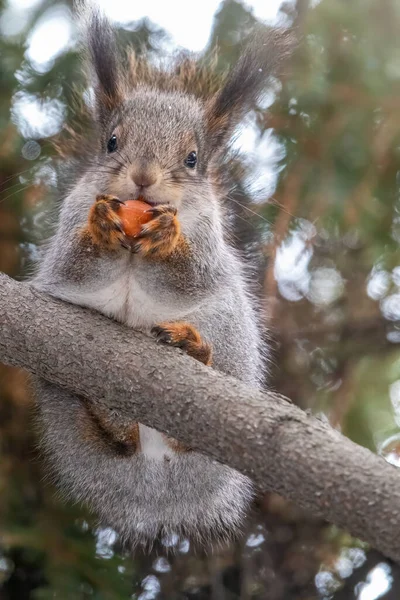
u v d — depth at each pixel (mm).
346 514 5113
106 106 8734
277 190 10562
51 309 6516
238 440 5551
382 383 10859
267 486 5477
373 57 10602
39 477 10273
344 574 10805
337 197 10359
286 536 10734
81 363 6258
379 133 10500
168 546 10516
